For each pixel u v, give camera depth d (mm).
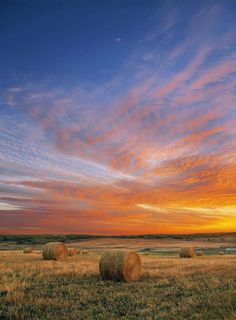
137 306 11141
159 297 12445
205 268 21188
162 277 17422
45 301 11453
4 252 42094
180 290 13758
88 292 13227
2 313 10062
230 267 21672
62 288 13828
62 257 29016
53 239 110938
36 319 9508
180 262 26234
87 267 20703
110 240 111188
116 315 10000
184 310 10375
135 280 16859
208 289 13812
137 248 74375
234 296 12203
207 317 9516
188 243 98000
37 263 23578
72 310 10570
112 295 12750
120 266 16453
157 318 9609
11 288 13242
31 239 109188
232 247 77000
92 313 10211
